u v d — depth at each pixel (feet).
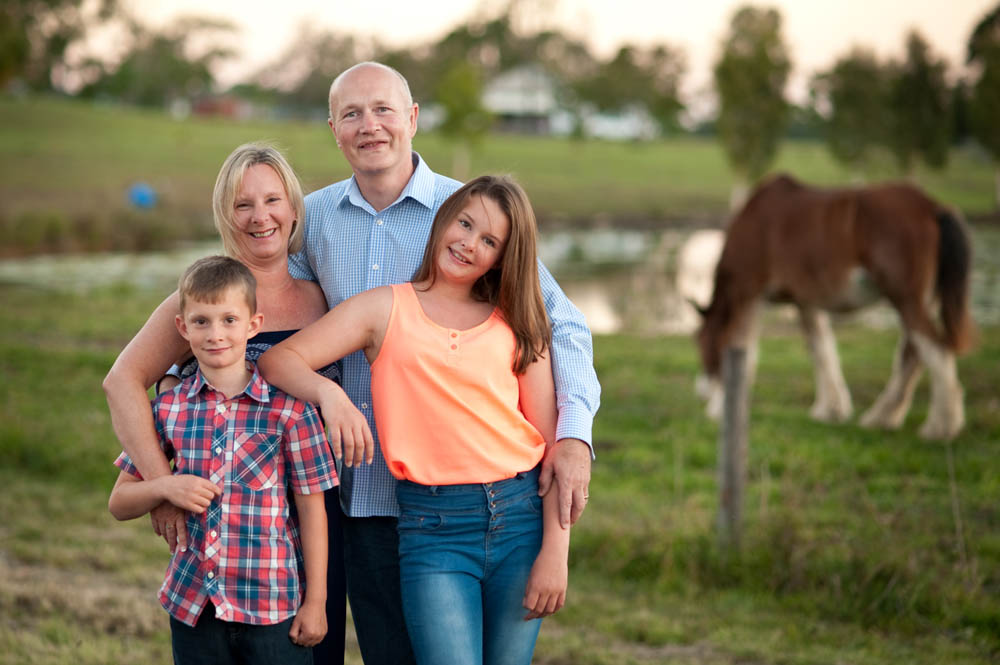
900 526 15.96
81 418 23.88
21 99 179.52
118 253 77.20
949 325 23.15
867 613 13.78
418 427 8.01
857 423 24.80
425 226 9.05
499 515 8.00
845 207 24.98
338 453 7.44
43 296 49.47
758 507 17.37
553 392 8.54
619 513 17.79
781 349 35.63
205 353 7.52
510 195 8.13
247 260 8.67
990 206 112.27
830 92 130.31
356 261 9.03
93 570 15.66
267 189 8.42
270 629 7.59
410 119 9.12
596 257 76.18
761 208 27.04
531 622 8.16
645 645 13.30
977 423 23.88
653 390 28.53
